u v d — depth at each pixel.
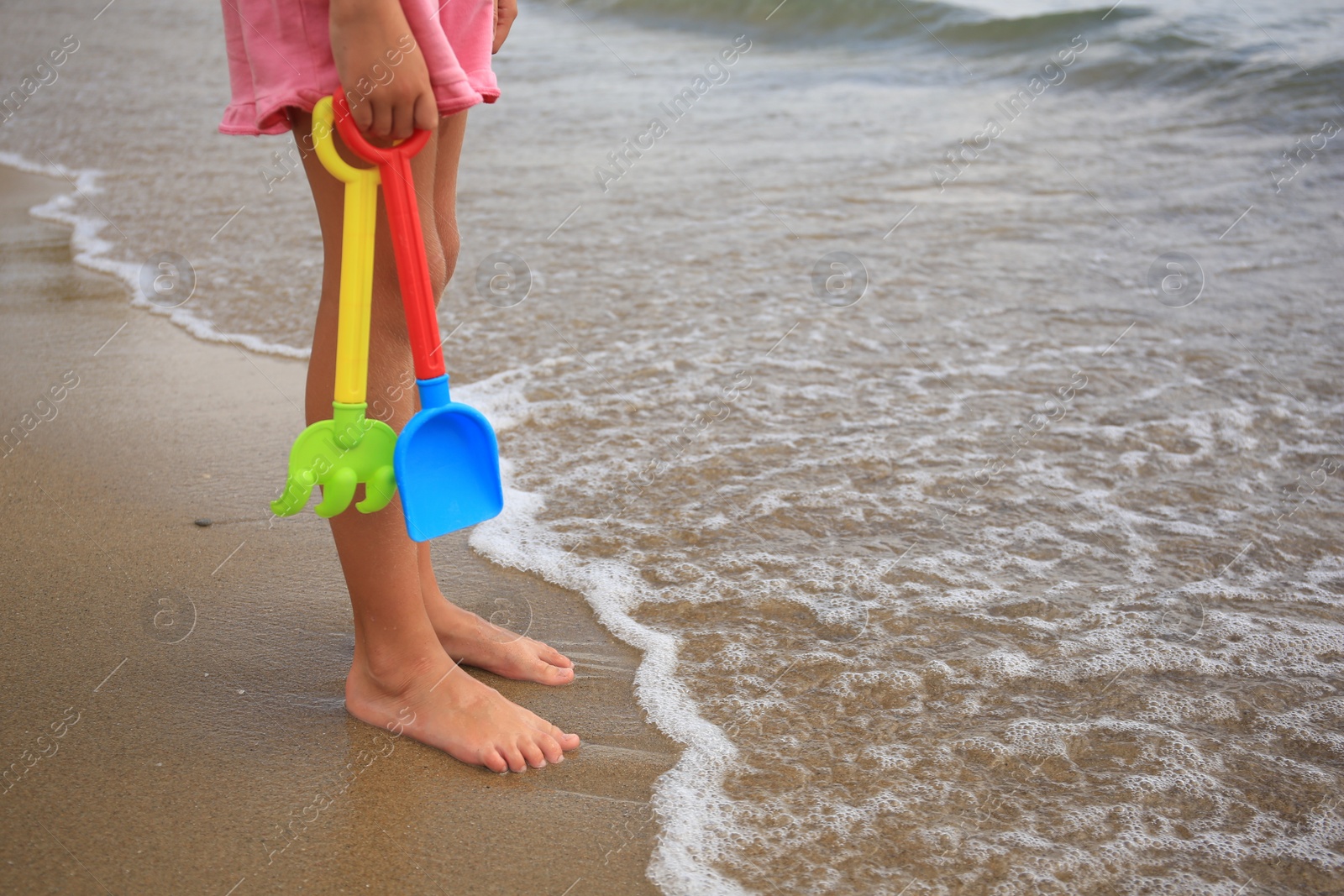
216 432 2.70
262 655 1.83
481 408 2.86
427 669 1.62
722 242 4.17
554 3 9.71
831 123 5.91
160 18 9.52
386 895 1.33
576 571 2.14
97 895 1.31
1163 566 2.13
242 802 1.48
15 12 9.59
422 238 1.34
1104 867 1.38
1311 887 1.35
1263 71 6.18
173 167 5.18
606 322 3.44
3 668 1.77
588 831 1.44
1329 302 3.49
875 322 3.43
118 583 2.04
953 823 1.46
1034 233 4.27
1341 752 1.59
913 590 2.05
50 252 4.09
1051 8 7.43
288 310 3.51
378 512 1.50
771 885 1.35
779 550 2.21
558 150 5.43
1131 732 1.64
